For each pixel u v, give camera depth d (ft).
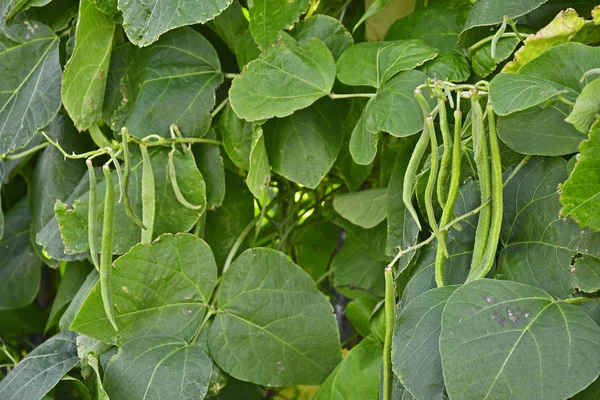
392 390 5.44
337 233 6.81
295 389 6.65
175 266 5.89
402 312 5.35
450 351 5.07
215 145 6.07
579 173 5.07
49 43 6.17
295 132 5.95
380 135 6.03
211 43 6.19
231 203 6.22
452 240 5.54
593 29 5.33
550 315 5.10
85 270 6.54
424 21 5.95
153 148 6.01
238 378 5.89
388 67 5.77
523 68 5.23
